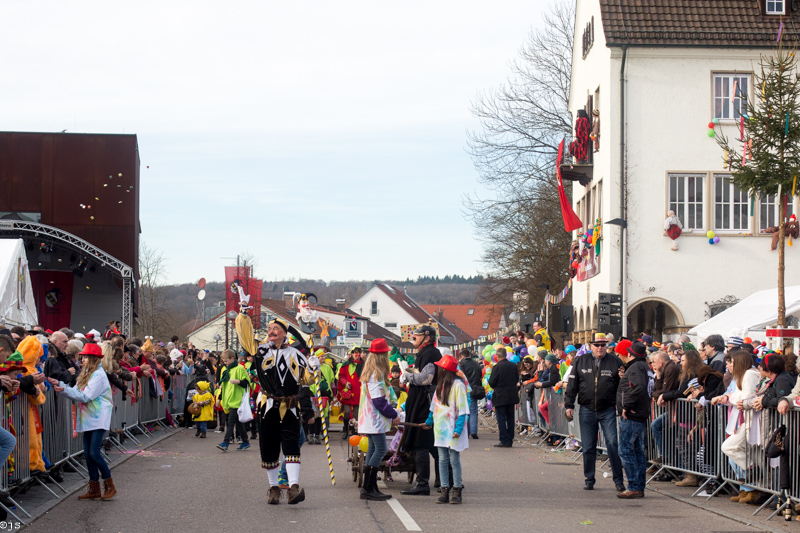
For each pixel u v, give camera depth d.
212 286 103.44
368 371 9.87
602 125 27.09
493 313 48.69
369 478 9.91
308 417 9.66
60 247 36.81
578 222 29.03
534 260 41.25
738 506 9.67
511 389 17.14
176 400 22.78
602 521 8.66
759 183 17.02
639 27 25.89
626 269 25.12
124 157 40.06
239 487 10.77
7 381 8.62
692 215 25.75
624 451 10.39
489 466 13.63
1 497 8.38
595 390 10.94
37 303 39.22
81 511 8.90
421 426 10.34
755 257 25.55
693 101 25.78
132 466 13.01
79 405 9.59
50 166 39.75
